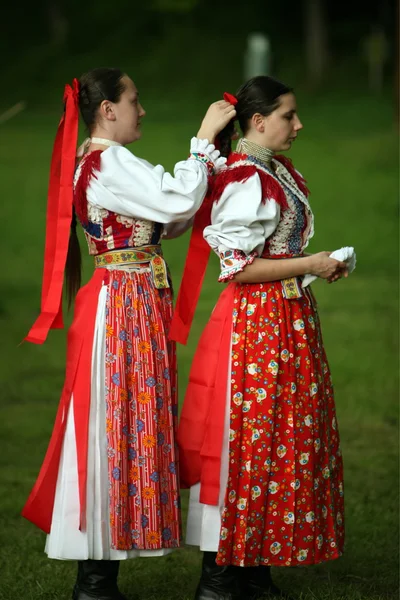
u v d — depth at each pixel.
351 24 55.41
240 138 6.21
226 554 5.68
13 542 7.20
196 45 56.41
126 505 5.67
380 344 12.91
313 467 5.77
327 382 6.00
